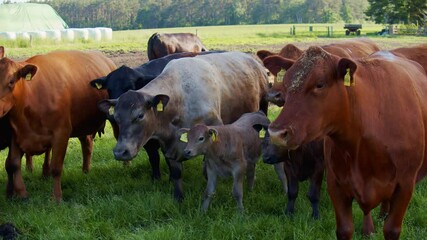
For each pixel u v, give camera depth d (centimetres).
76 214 682
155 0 14000
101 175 898
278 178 836
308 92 413
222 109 843
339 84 423
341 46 918
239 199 702
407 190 481
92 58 925
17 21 6575
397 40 4356
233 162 702
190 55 1005
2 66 704
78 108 830
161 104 693
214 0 13625
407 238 586
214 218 682
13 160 772
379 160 465
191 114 771
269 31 7206
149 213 696
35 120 754
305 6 13925
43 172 898
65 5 14400
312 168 665
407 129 471
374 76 472
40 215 683
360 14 14875
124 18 13975
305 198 737
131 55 3020
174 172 762
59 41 4553
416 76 539
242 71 905
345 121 438
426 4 6450
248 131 748
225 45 3812
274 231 627
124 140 675
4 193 818
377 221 637
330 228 631
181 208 716
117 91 812
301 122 409
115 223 672
